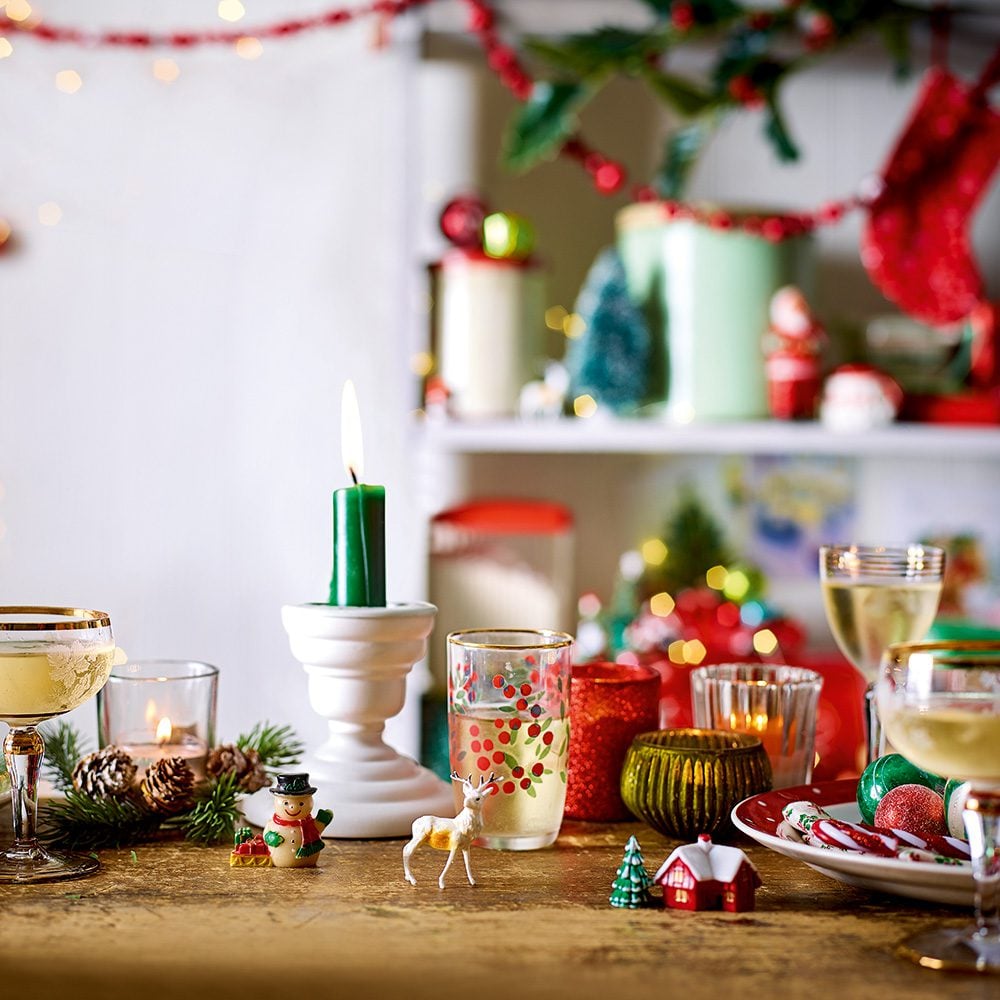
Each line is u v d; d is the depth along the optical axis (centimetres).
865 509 210
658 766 89
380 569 93
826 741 180
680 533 202
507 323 184
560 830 95
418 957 68
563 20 198
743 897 76
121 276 208
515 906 76
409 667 93
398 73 208
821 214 185
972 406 186
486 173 206
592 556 208
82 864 83
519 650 87
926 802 82
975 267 191
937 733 65
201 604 210
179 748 93
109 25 208
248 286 209
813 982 65
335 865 84
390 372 209
